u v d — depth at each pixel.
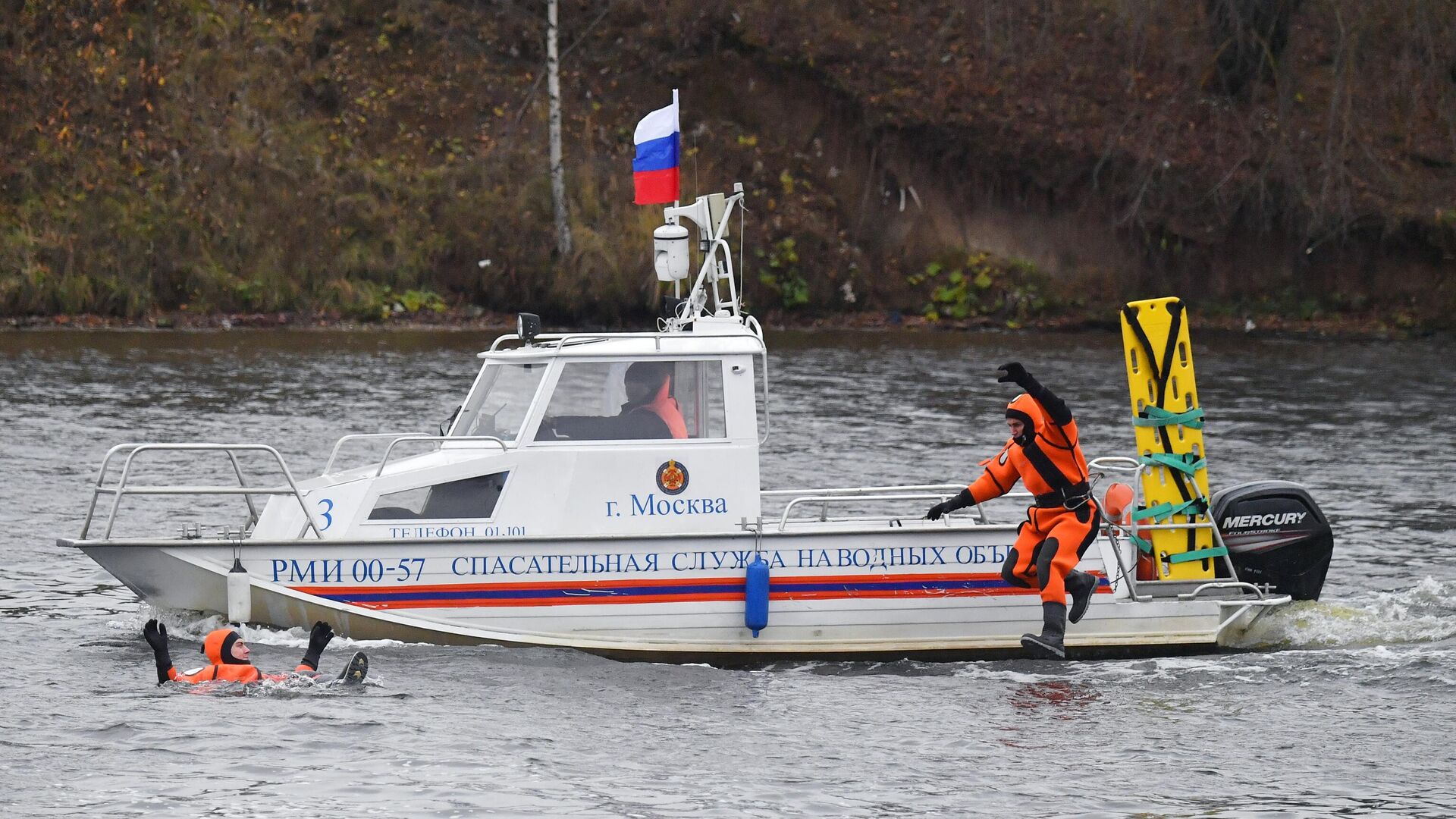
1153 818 26.70
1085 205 126.94
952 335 117.75
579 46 132.12
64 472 59.44
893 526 38.59
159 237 112.88
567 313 118.69
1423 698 34.16
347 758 28.77
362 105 125.75
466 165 122.44
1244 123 127.50
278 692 32.75
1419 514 55.38
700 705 33.03
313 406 76.94
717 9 130.88
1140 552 39.22
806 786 28.05
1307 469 64.38
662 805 26.84
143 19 122.75
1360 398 87.06
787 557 36.62
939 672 36.38
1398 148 126.25
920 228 127.00
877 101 127.44
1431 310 121.94
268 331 110.19
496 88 128.75
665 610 36.38
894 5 134.38
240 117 121.12
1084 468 35.72
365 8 130.88
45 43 119.38
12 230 110.50
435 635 36.19
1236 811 27.09
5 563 45.78
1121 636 38.00
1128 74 130.25
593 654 36.38
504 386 37.56
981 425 75.25
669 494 36.97
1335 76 124.06
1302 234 125.06
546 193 120.38
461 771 28.25
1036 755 30.06
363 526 36.56
